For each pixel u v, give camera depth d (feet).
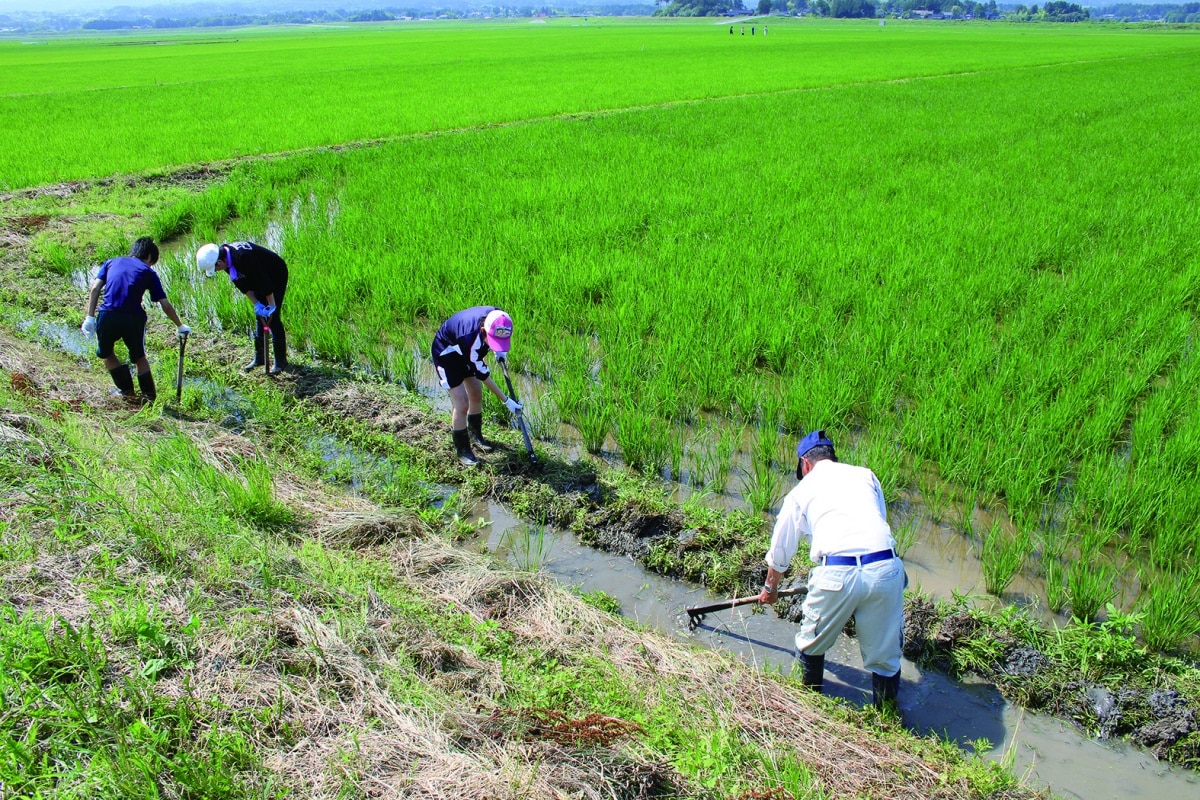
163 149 59.88
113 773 9.84
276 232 41.19
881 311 26.96
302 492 18.52
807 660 13.47
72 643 11.55
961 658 14.17
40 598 12.88
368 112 79.82
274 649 12.51
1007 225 36.52
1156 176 47.03
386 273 31.35
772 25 464.65
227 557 14.28
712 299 28.14
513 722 11.63
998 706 13.52
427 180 48.32
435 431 21.81
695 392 23.50
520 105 84.64
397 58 180.14
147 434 20.08
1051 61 152.15
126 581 13.53
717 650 14.56
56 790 9.64
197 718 10.99
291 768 10.53
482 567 15.87
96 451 17.76
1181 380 22.12
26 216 41.91
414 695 11.92
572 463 20.34
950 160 52.90
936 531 17.98
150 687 11.18
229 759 10.49
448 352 19.15
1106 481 17.85
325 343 26.55
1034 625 14.56
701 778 11.00
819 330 25.71
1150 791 11.91
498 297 29.01
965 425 20.52
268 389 24.20
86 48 312.71
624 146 58.90
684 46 217.36
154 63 181.06
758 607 15.85
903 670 14.34
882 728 12.69
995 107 80.28
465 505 19.17
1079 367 23.20
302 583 14.15
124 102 90.84
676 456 20.01
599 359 26.03
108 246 37.76
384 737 11.09
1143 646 14.38
